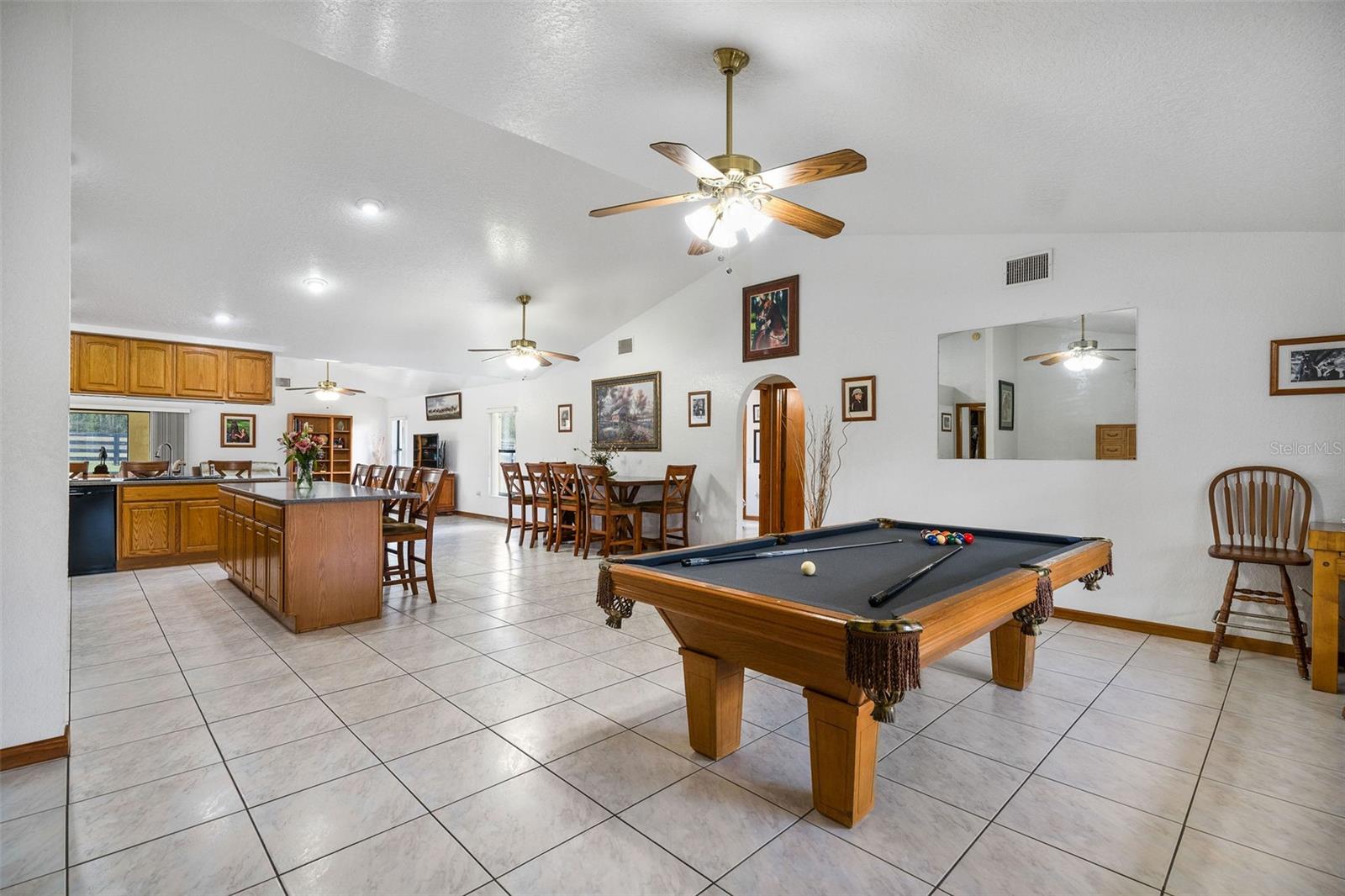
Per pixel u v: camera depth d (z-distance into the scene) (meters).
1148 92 2.12
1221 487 3.52
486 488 10.10
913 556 2.71
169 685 2.92
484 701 2.76
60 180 2.25
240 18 2.23
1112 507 3.89
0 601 2.15
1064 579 2.38
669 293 6.83
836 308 5.32
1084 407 3.99
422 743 2.36
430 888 1.59
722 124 2.91
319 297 5.74
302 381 10.58
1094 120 2.39
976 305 4.47
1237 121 2.21
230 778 2.10
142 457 9.16
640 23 2.14
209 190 4.02
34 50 2.21
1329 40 1.69
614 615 2.27
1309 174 2.56
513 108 2.84
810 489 5.49
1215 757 2.28
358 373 10.77
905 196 3.73
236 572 4.71
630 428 7.41
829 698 1.87
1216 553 3.25
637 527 6.46
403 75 2.57
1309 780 2.12
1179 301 3.64
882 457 4.98
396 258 5.22
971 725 2.55
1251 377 3.43
